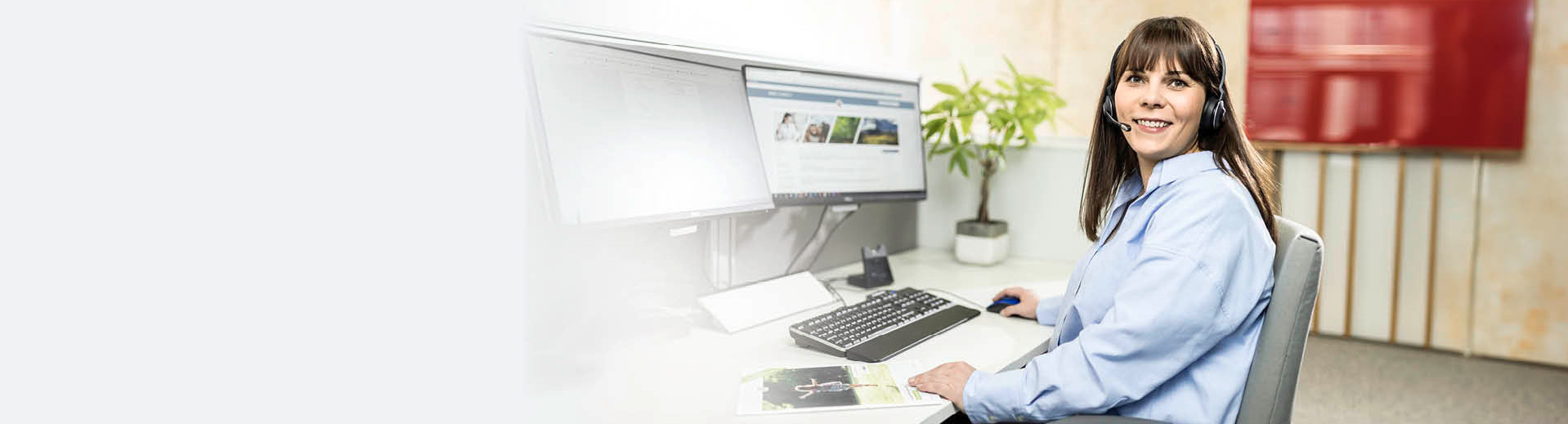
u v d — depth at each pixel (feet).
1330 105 10.55
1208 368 3.59
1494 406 8.74
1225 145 3.86
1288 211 11.14
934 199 7.29
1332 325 11.22
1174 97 3.74
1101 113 4.44
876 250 5.78
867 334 4.25
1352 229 10.82
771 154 5.17
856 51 10.50
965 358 4.10
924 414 3.30
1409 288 10.68
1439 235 10.44
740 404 3.35
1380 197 10.62
